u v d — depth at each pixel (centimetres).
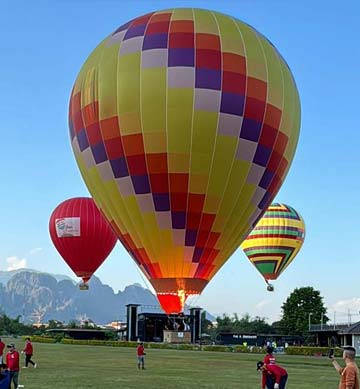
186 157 2589
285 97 2789
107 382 2469
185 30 2666
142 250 2794
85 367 3344
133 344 7444
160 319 8944
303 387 2470
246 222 2820
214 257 2791
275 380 1566
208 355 5259
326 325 9338
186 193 2631
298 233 6600
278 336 10056
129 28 2781
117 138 2650
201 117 2566
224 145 2602
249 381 2653
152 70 2598
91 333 10475
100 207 2912
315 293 11312
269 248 6525
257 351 6550
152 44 2648
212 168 2612
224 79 2595
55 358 4278
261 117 2659
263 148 2698
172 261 2752
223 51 2638
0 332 13938
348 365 1149
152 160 2605
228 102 2588
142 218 2711
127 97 2614
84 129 2789
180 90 2567
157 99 2578
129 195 2700
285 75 2825
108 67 2695
